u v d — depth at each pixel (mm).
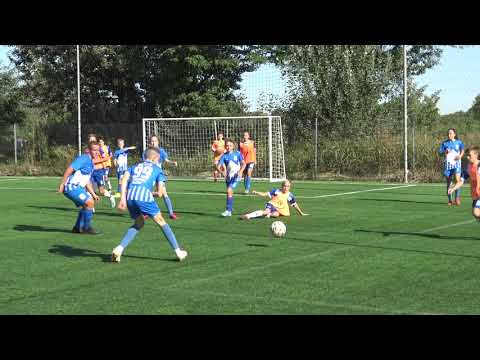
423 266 16297
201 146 62219
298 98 60312
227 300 13078
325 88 58750
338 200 34188
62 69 71812
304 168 53938
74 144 66875
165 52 63594
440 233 22016
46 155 64938
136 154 63844
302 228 23656
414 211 28859
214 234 22406
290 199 27391
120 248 17266
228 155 27578
